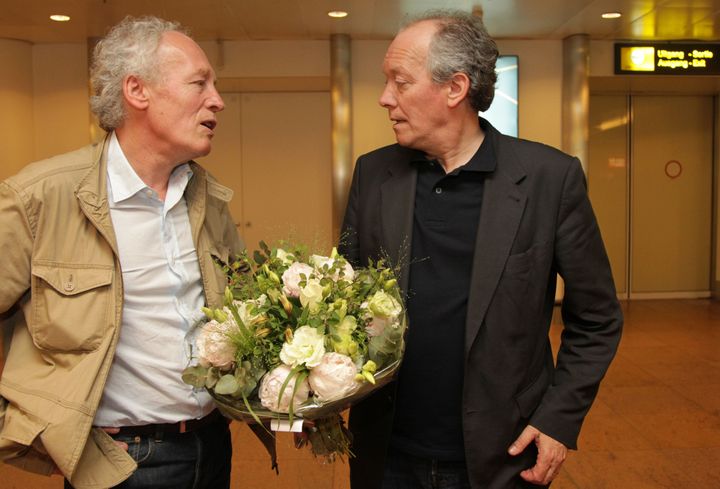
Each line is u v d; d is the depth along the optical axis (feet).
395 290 4.96
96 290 4.96
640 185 26.23
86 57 22.80
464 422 5.29
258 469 11.48
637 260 26.50
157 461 5.40
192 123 5.12
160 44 5.02
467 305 5.38
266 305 4.62
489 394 5.29
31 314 4.98
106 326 4.95
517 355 5.34
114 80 5.05
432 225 5.57
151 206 5.30
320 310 4.50
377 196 5.92
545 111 23.34
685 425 13.10
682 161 26.21
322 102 25.02
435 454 5.52
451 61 5.18
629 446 12.17
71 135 23.21
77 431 4.75
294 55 22.65
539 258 5.40
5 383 5.04
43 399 4.86
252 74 22.67
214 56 22.58
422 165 5.72
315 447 4.97
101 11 18.75
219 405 4.73
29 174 4.90
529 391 5.43
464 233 5.50
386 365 4.65
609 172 26.14
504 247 5.32
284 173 25.17
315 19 19.90
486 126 5.71
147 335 5.25
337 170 22.59
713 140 26.21
